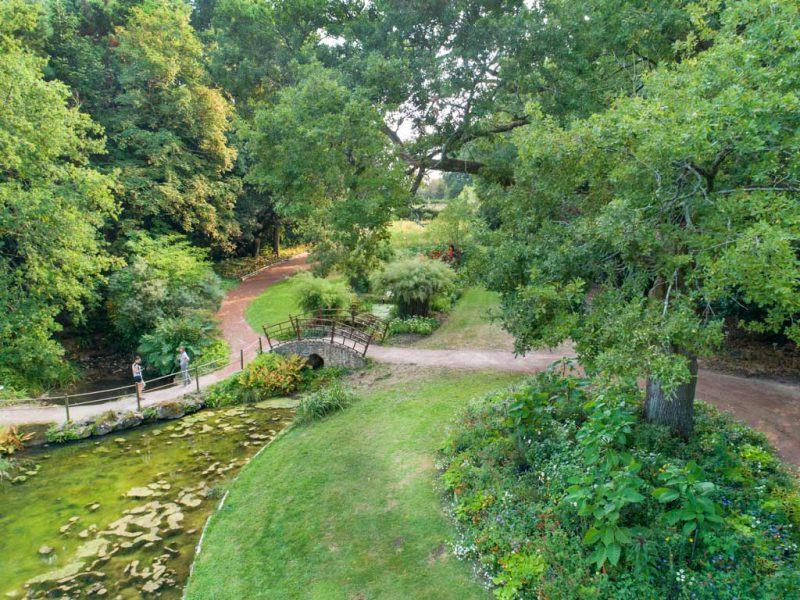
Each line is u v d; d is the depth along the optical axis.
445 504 8.89
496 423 10.54
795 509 6.88
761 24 6.02
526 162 8.30
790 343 14.77
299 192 14.12
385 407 13.67
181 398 15.72
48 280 17.14
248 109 27.50
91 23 26.61
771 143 6.14
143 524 9.95
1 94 15.95
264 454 12.09
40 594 8.12
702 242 6.19
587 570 6.43
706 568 5.98
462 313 22.58
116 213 21.47
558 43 13.36
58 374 18.78
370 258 17.70
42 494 11.19
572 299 7.51
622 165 6.97
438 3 14.73
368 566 7.77
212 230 29.73
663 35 11.80
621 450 7.90
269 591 7.62
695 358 8.73
